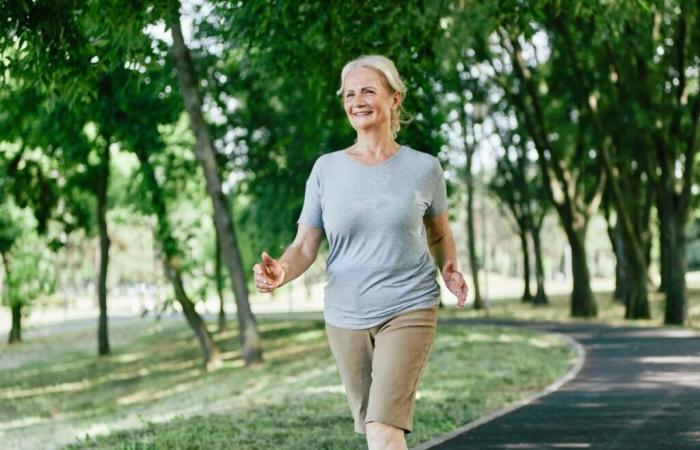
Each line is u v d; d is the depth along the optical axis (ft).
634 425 25.43
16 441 34.01
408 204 12.09
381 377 11.76
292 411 29.96
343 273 12.22
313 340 83.35
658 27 71.15
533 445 22.59
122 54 30.66
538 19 36.29
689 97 79.61
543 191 133.08
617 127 84.69
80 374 81.61
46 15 25.82
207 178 62.28
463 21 46.62
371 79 12.37
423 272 12.19
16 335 134.51
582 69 79.30
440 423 26.18
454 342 60.08
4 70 28.19
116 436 27.45
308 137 77.30
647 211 108.78
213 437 25.05
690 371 39.14
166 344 102.89
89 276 316.81
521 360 46.42
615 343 56.13
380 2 32.22
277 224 84.28
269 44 37.63
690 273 242.37
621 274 125.70
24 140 73.87
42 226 94.79
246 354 64.08
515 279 287.07
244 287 63.82
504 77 89.25
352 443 22.97
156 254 74.74
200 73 69.26
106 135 69.15
